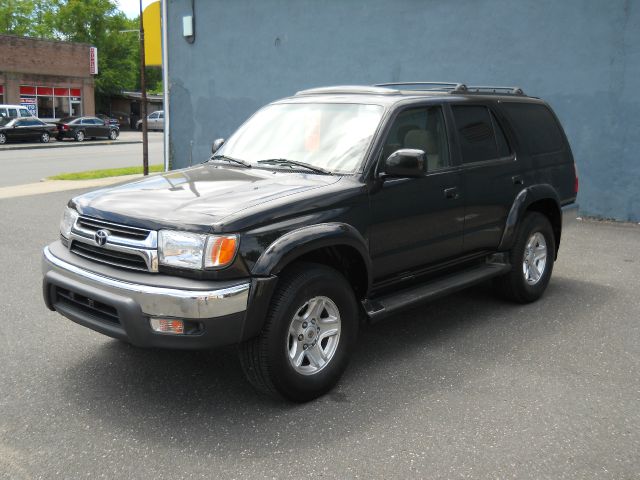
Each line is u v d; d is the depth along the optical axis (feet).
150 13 53.26
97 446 11.30
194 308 11.23
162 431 11.84
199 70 50.90
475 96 18.20
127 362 14.98
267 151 16.05
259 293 11.73
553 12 34.60
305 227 12.67
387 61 41.39
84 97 148.25
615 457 11.07
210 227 11.55
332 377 13.33
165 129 53.52
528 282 19.62
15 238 28.66
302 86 45.73
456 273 17.71
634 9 32.12
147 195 13.25
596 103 33.94
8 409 12.63
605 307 19.54
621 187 33.73
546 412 12.67
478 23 37.29
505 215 18.43
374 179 14.32
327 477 10.40
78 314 12.85
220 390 13.57
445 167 16.44
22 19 199.72
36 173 61.21
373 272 14.55
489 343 16.44
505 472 10.58
